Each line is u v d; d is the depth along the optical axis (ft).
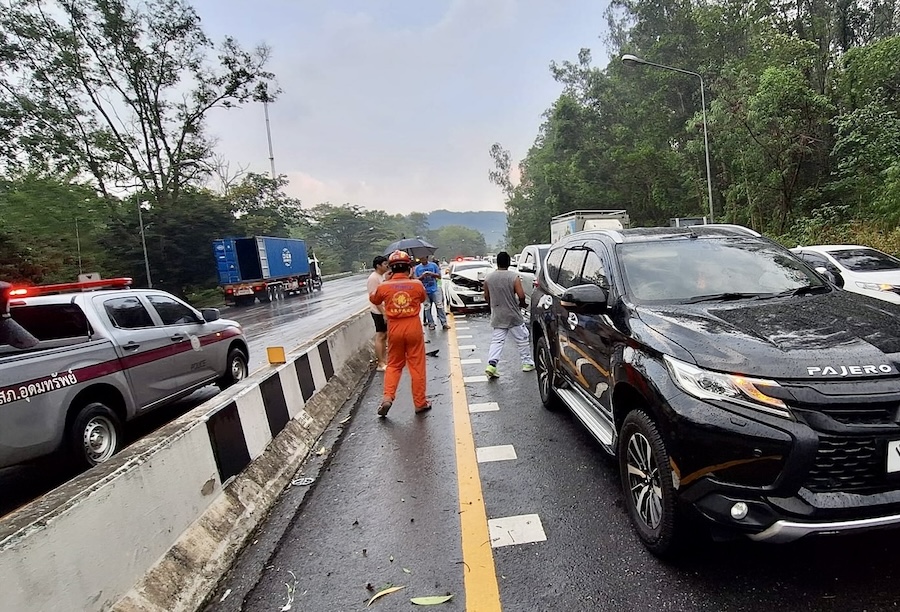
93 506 7.75
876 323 9.55
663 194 108.37
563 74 173.88
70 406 15.55
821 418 7.86
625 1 139.64
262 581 9.86
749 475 8.00
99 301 18.39
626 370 10.46
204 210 120.98
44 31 95.96
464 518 11.66
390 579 9.66
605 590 8.91
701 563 9.43
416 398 19.85
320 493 13.51
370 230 366.22
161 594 8.54
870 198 55.16
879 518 7.72
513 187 254.06
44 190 95.14
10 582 6.33
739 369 8.44
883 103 58.44
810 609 8.07
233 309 89.61
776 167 67.87
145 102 109.91
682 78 106.63
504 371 25.73
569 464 14.28
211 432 11.66
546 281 19.22
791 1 82.38
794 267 13.10
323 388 21.11
